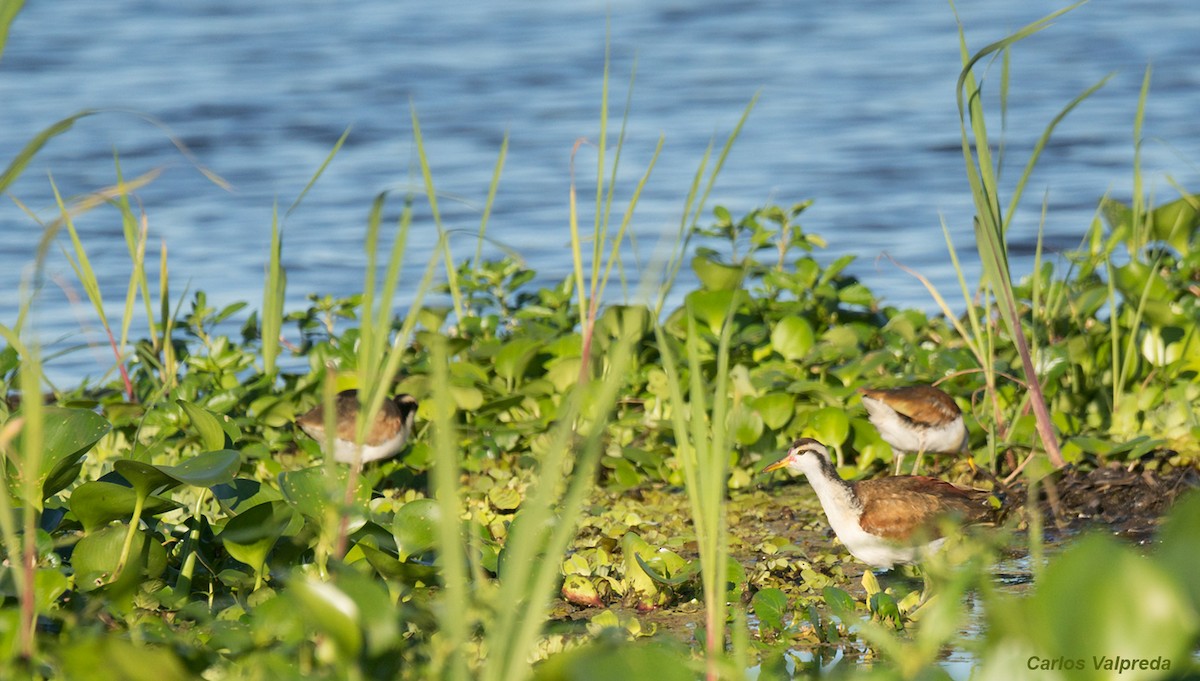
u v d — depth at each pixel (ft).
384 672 23.72
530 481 42.88
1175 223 53.52
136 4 162.30
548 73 131.95
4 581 26.48
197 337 54.44
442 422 18.90
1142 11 154.92
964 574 20.31
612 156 103.50
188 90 123.03
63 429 29.32
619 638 27.66
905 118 114.21
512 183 96.78
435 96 123.13
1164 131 106.93
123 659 21.18
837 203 92.12
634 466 45.60
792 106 118.32
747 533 40.63
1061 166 99.25
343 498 28.68
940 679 19.94
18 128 107.86
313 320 56.70
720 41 145.48
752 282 63.77
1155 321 47.62
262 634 25.44
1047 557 36.60
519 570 19.26
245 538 28.63
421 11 162.09
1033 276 47.11
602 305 52.70
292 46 142.82
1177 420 44.39
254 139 108.88
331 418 25.66
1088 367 48.47
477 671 25.05
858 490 36.27
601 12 161.48
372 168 101.24
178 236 85.30
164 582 29.68
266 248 82.79
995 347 49.37
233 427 34.19
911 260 79.41
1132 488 40.37
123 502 28.04
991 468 43.45
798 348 49.47
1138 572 17.16
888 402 43.09
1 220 86.89
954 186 95.55
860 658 29.73
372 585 22.79
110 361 62.54
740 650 22.88
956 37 144.05
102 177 97.14
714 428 23.07
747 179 97.71
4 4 23.24
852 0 165.17
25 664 23.91
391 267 25.21
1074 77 126.82
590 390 45.32
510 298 69.77
